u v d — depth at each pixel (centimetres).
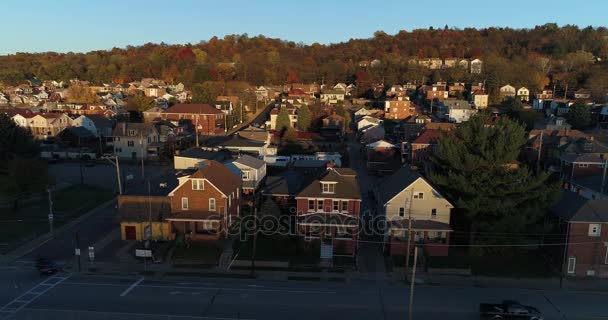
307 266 4331
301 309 3534
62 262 4334
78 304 3547
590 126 11512
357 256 4581
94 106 13100
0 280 3956
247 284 3972
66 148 9531
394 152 8775
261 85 18600
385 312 3506
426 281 4078
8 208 5881
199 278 4078
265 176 6900
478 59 19538
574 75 16825
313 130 11919
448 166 4847
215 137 10075
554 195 4344
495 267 4306
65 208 5903
